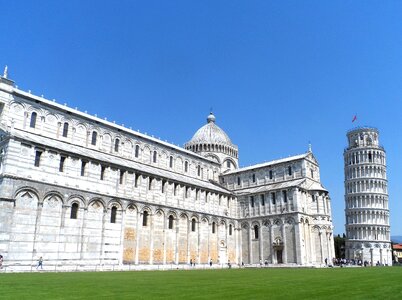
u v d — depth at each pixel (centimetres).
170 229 7731
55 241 5606
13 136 5397
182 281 3409
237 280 3578
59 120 7175
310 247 8731
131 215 6912
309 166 9525
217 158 11531
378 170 13775
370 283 3186
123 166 6950
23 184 5344
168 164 9462
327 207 9300
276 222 8925
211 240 8769
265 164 10162
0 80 6344
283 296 2188
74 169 6141
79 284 2920
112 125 8175
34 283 2962
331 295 2245
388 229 13300
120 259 6500
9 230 5075
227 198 9719
